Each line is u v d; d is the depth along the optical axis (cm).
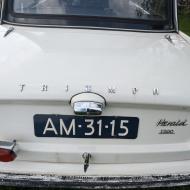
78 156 155
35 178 155
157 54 173
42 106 151
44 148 155
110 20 199
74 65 158
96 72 155
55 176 155
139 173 157
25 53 166
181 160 161
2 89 149
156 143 158
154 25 202
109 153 155
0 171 157
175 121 157
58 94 147
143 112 153
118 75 155
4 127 155
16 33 187
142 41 186
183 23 608
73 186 156
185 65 167
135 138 156
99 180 155
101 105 147
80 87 149
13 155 153
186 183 161
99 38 184
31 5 200
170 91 152
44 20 197
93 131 153
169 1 206
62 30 191
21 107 152
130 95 149
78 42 177
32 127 154
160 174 158
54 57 163
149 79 155
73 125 152
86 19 197
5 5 200
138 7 202
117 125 154
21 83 150
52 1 200
